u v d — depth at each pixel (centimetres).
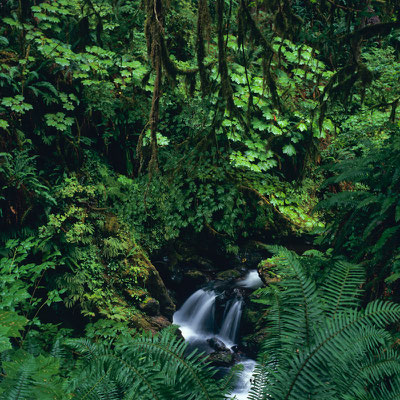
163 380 168
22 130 523
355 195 293
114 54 598
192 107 583
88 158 590
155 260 629
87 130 609
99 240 532
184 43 711
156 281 553
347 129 704
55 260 468
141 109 610
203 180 603
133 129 641
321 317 185
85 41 523
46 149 557
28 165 504
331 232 338
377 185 284
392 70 722
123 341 187
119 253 535
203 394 164
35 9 545
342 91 399
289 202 630
